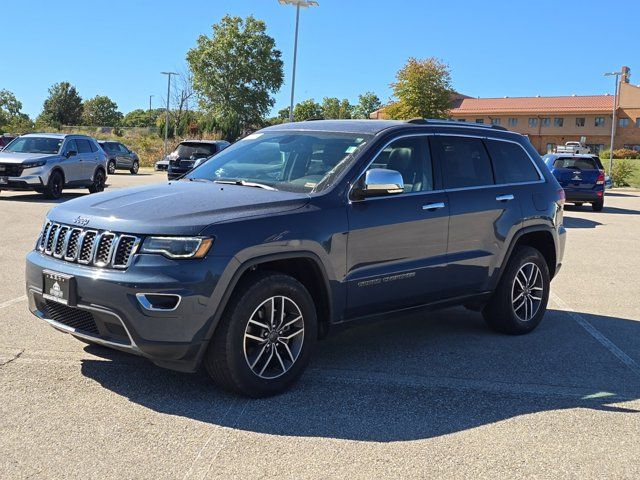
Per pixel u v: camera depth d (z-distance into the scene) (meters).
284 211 4.44
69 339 5.48
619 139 78.06
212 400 4.30
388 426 4.00
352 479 3.34
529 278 6.21
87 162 19.91
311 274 4.72
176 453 3.56
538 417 4.22
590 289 8.48
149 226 4.05
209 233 4.06
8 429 3.79
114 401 4.23
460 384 4.79
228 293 4.10
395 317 5.24
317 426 3.96
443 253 5.39
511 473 3.47
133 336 4.00
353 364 5.17
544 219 6.28
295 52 28.23
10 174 17.30
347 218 4.70
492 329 6.25
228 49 87.75
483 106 82.69
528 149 6.47
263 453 3.59
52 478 3.26
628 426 4.13
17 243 10.38
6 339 5.44
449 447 3.74
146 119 118.19
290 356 4.48
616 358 5.54
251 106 89.31
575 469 3.54
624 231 14.98
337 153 5.07
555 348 5.79
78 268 4.18
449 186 5.53
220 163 5.58
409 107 42.84
